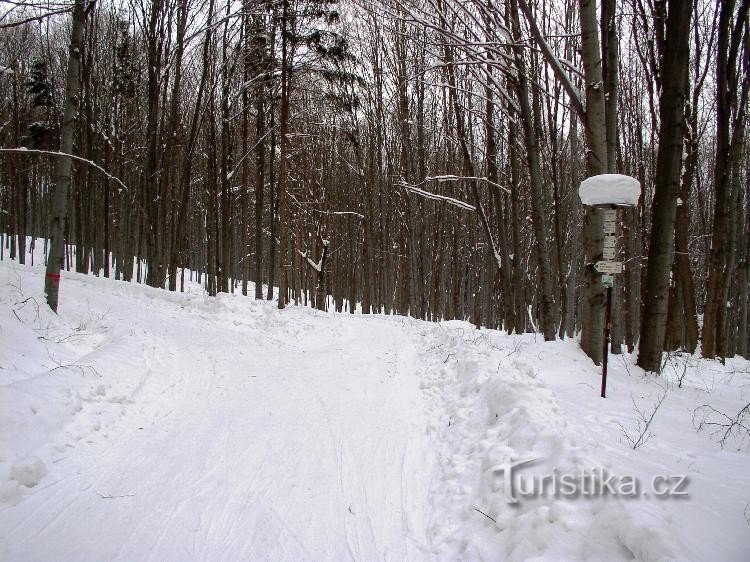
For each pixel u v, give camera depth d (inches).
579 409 219.5
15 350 250.7
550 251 930.1
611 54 326.6
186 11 689.6
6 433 172.2
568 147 820.6
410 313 922.7
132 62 794.8
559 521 125.7
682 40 287.1
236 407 257.8
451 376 304.7
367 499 167.2
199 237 1323.8
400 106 905.5
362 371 353.4
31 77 832.3
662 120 298.5
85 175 839.1
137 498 160.6
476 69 489.7
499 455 170.9
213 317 537.3
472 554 131.0
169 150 718.5
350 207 1115.3
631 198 242.2
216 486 171.2
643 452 170.1
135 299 570.9
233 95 711.7
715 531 117.3
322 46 667.4
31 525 141.6
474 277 1164.5
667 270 305.7
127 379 263.1
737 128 518.9
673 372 379.2
